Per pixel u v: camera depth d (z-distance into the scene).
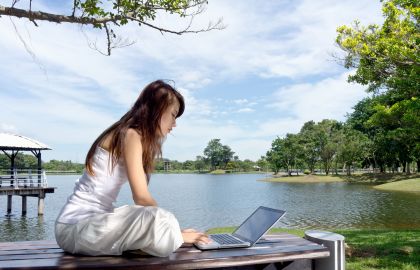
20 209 26.12
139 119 2.34
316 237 2.88
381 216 21.58
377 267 6.38
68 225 2.29
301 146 81.31
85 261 2.18
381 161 65.81
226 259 2.33
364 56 9.02
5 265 2.08
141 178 2.26
